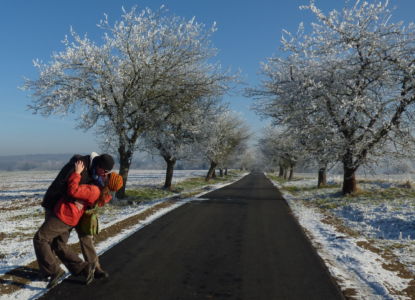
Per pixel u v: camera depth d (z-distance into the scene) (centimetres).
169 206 1366
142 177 4800
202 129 2008
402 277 523
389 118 1625
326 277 508
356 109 1559
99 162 441
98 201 452
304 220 1091
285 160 4581
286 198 1927
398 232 914
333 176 3856
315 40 1678
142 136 1809
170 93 1579
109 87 1479
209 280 488
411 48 1504
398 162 1791
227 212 1218
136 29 1502
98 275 477
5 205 1630
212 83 1614
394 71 1586
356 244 740
